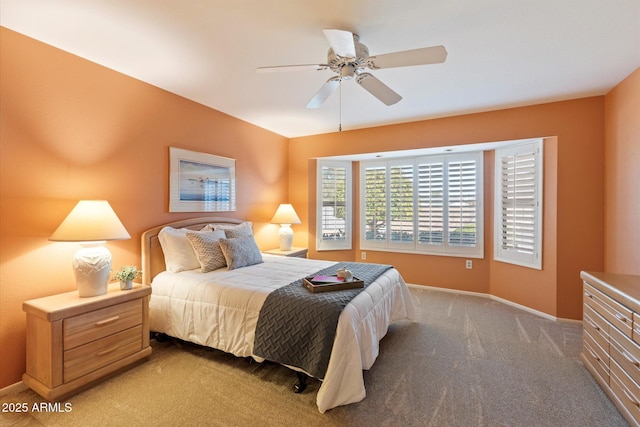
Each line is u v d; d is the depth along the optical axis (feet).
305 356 6.22
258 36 6.79
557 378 7.06
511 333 9.57
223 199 12.14
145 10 5.88
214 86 9.59
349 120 13.14
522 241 11.76
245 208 13.41
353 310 6.55
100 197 8.20
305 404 6.15
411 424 5.60
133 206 9.00
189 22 6.28
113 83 8.45
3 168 6.48
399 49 7.28
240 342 7.15
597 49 7.25
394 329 9.89
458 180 13.79
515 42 6.97
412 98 10.41
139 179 9.15
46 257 7.13
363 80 7.25
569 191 10.47
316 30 6.56
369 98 10.48
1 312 6.49
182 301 8.21
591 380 6.97
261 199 14.40
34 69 6.90
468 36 6.73
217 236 9.98
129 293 7.37
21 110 6.72
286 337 6.48
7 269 6.57
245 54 7.60
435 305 12.28
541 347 8.62
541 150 11.07
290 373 7.30
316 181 16.05
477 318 10.87
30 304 6.42
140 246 9.21
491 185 13.32
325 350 6.02
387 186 15.56
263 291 7.36
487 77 8.79
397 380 7.00
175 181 10.16
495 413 5.90
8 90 6.52
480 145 12.27
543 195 11.07
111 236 7.09
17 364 6.67
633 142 8.41
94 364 6.68
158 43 7.10
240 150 13.06
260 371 7.38
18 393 6.53
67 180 7.51
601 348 6.64
